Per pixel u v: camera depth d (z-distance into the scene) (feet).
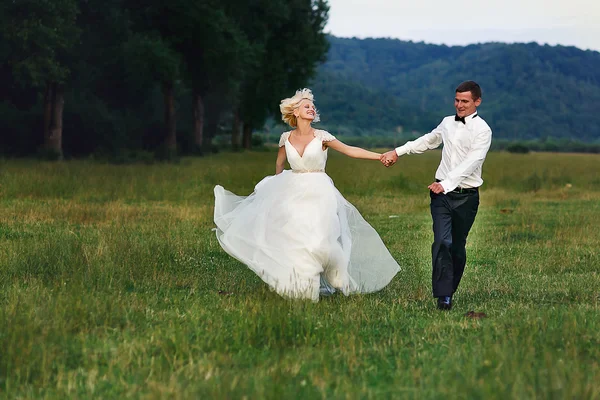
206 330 18.30
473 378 14.07
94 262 26.53
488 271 30.35
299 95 24.32
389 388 14.53
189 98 205.57
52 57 102.42
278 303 21.02
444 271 22.70
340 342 17.47
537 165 129.29
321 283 24.70
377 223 46.68
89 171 77.41
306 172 24.14
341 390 14.10
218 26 128.16
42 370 15.06
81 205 49.08
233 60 131.95
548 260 32.65
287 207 23.53
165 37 129.59
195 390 13.67
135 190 60.49
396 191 70.23
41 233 36.17
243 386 13.89
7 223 40.11
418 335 18.65
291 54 177.17
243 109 186.70
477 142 22.57
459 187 22.80
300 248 22.90
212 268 28.89
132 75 131.44
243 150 207.51
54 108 116.88
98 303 20.21
